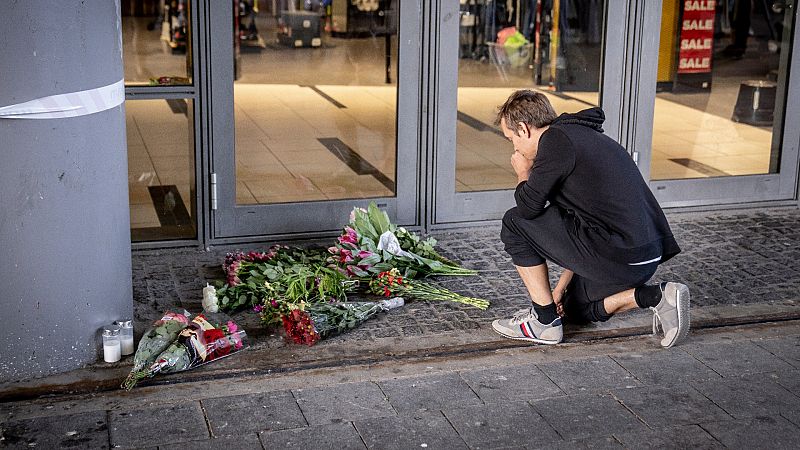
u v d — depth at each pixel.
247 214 5.30
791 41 5.97
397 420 3.50
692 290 4.77
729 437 3.42
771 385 3.82
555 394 3.71
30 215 3.57
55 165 3.58
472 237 5.54
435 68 5.42
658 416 3.56
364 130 5.41
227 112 5.14
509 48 5.52
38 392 3.62
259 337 4.14
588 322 4.34
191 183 5.28
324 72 5.27
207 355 3.86
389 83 5.38
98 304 3.84
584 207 3.81
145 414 3.50
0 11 3.33
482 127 5.58
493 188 5.70
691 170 6.04
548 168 3.77
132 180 5.83
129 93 4.95
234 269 4.60
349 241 4.81
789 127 6.11
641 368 3.95
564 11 5.59
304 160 5.37
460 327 4.29
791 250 5.40
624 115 5.84
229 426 3.43
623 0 5.65
